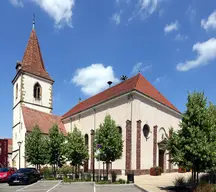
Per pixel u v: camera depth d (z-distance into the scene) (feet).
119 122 107.24
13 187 71.26
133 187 64.59
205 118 52.44
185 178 74.08
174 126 121.90
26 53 153.38
